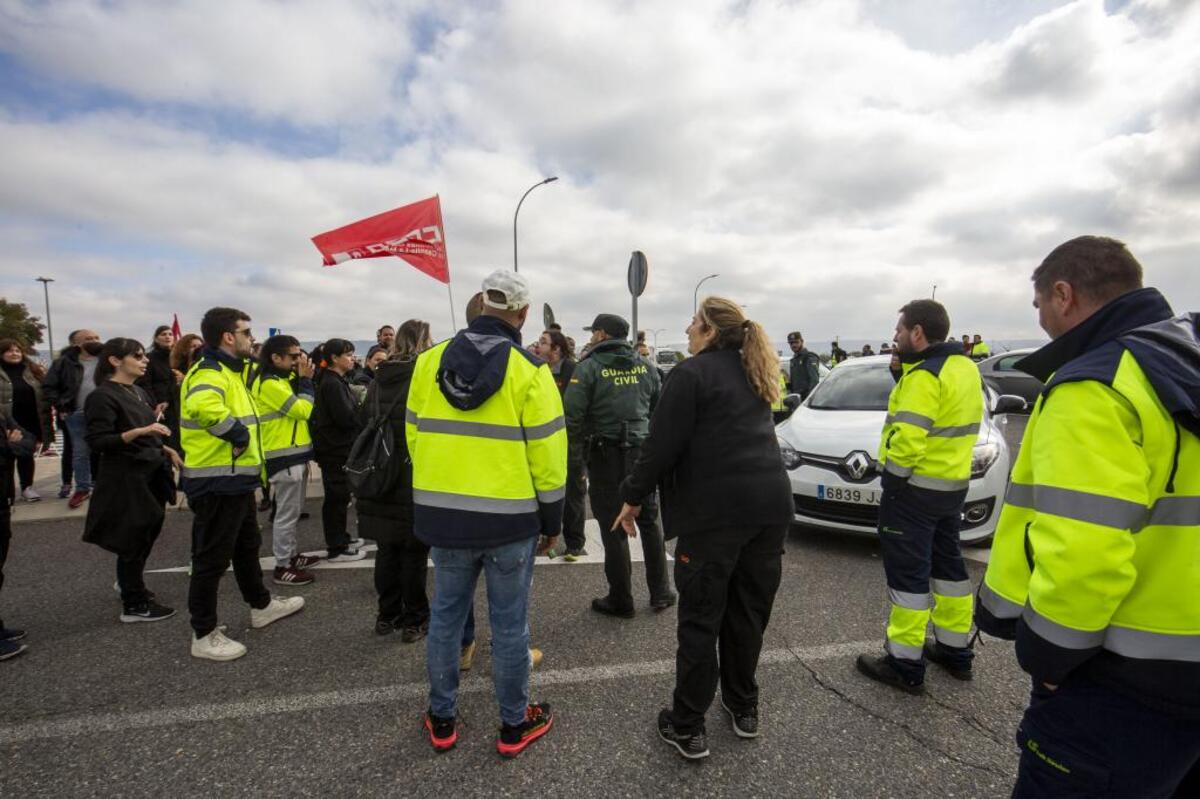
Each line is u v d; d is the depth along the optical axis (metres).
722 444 2.18
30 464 6.29
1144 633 1.16
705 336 2.42
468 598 2.31
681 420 2.19
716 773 2.19
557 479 2.26
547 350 6.83
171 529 5.53
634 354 3.65
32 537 5.21
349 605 3.78
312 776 2.19
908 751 2.31
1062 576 1.14
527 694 2.33
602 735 2.43
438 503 2.17
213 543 3.03
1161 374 1.13
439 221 6.78
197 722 2.52
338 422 4.50
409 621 3.23
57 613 3.67
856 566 4.38
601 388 3.50
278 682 2.83
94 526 3.33
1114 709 1.19
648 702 2.67
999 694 2.71
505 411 2.17
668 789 2.11
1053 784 1.26
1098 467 1.13
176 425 5.69
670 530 2.30
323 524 4.65
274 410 4.11
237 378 3.26
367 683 2.83
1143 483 1.12
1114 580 1.10
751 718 2.39
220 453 3.02
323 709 2.61
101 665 3.01
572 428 3.51
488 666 3.02
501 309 2.31
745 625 2.33
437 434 2.19
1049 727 1.27
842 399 5.73
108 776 2.18
